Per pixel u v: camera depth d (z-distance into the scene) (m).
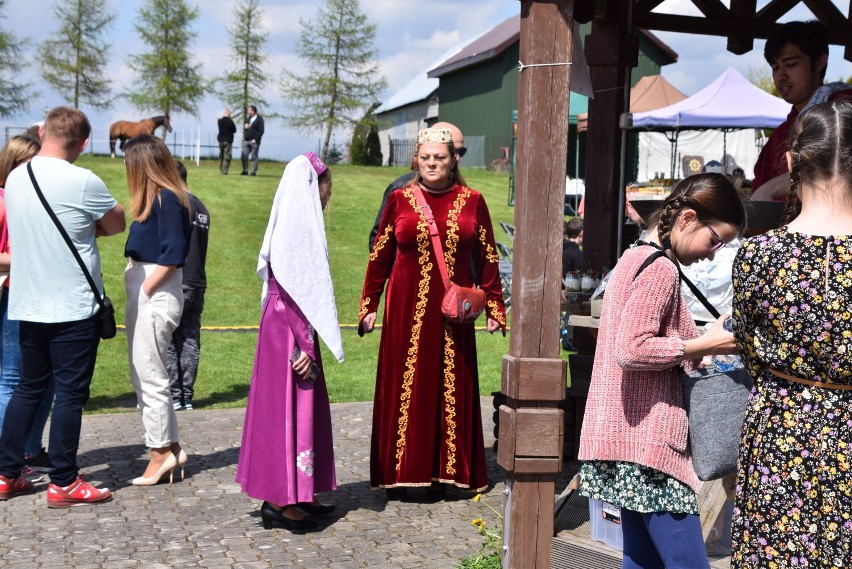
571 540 4.16
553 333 3.57
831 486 2.29
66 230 4.93
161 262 5.27
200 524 4.77
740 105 17.86
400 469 5.16
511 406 3.65
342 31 44.72
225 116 25.59
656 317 2.81
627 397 2.88
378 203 21.53
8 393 5.49
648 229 3.03
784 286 2.34
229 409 7.49
